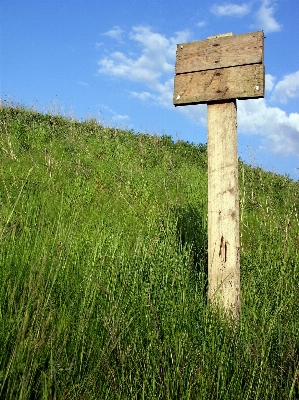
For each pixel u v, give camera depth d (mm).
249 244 5293
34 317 2400
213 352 2594
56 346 2398
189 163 12445
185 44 3730
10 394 2041
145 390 2344
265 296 3561
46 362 2385
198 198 7777
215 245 3443
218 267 3412
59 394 2186
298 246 4879
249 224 6438
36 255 3389
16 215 4777
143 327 2844
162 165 10945
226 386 2469
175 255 3936
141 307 2986
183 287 3391
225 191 3465
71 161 9102
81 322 2596
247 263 4355
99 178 8203
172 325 2773
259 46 3453
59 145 10625
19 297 2799
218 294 3365
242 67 3477
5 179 6410
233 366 2590
